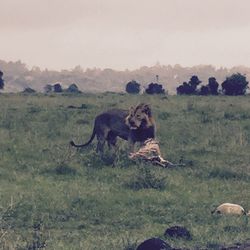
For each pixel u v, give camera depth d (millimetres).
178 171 17781
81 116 30281
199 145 22203
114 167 18078
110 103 37094
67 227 12164
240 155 20438
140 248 9148
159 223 12578
